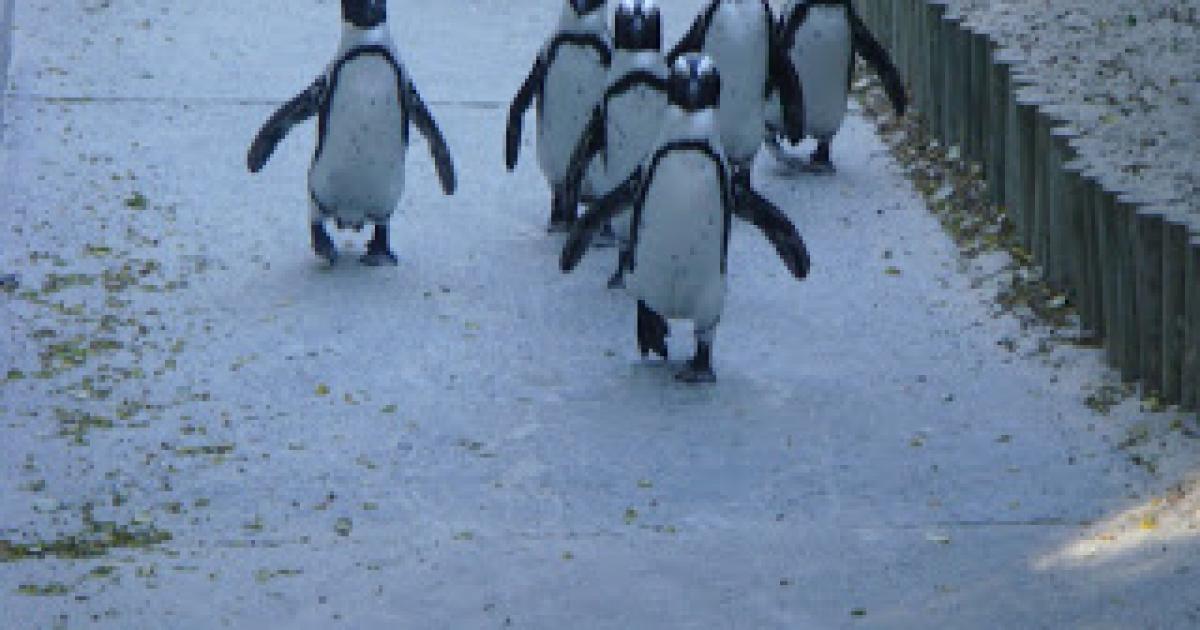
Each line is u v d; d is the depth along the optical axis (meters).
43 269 20.75
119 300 20.12
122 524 15.55
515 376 18.64
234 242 21.80
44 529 15.39
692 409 17.92
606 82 19.66
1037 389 18.09
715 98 17.53
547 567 14.70
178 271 20.95
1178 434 16.75
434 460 16.86
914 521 15.58
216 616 13.80
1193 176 18.66
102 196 22.75
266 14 30.05
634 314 20.19
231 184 23.39
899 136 25.36
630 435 17.38
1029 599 13.84
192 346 19.12
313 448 17.05
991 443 17.03
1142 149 19.69
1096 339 18.91
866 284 20.80
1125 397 17.69
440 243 22.00
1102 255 18.28
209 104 25.89
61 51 27.59
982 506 15.80
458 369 18.75
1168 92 21.62
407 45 28.66
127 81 26.58
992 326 19.59
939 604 13.84
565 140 21.25
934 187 23.41
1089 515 15.53
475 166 24.28
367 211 20.86
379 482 16.42
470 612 13.90
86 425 17.36
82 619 13.70
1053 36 23.89
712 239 17.70
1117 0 25.41
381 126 20.17
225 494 16.16
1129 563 14.41
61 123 24.88
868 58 23.81
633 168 19.67
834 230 22.28
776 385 18.45
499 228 22.47
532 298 20.53
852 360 18.97
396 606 14.00
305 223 22.42
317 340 19.34
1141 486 16.00
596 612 13.88
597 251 21.89
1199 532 14.90
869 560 14.73
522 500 16.09
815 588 14.21
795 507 15.96
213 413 17.70
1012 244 21.33
